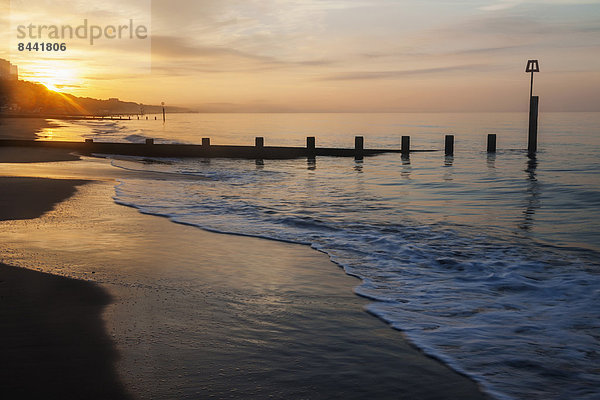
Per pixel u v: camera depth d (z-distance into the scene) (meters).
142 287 5.55
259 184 16.45
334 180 17.84
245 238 8.27
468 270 6.48
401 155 27.95
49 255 6.89
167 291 5.43
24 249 7.20
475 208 11.74
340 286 5.74
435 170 21.16
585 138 47.91
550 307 5.07
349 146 41.41
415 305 5.12
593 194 13.91
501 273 6.33
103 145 30.48
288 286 5.71
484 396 3.30
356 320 4.66
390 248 7.67
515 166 22.59
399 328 4.47
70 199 11.80
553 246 7.92
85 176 17.03
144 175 18.19
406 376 3.56
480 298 5.36
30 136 49.38
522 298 5.36
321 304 5.11
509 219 10.32
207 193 13.88
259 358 3.81
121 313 4.72
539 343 4.16
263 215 10.50
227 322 4.55
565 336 4.30
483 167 22.23
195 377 3.48
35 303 4.97
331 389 3.36
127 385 3.33
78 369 3.56
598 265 6.75
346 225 9.52
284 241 8.08
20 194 12.31
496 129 73.56
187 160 27.48
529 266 6.69
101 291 5.38
